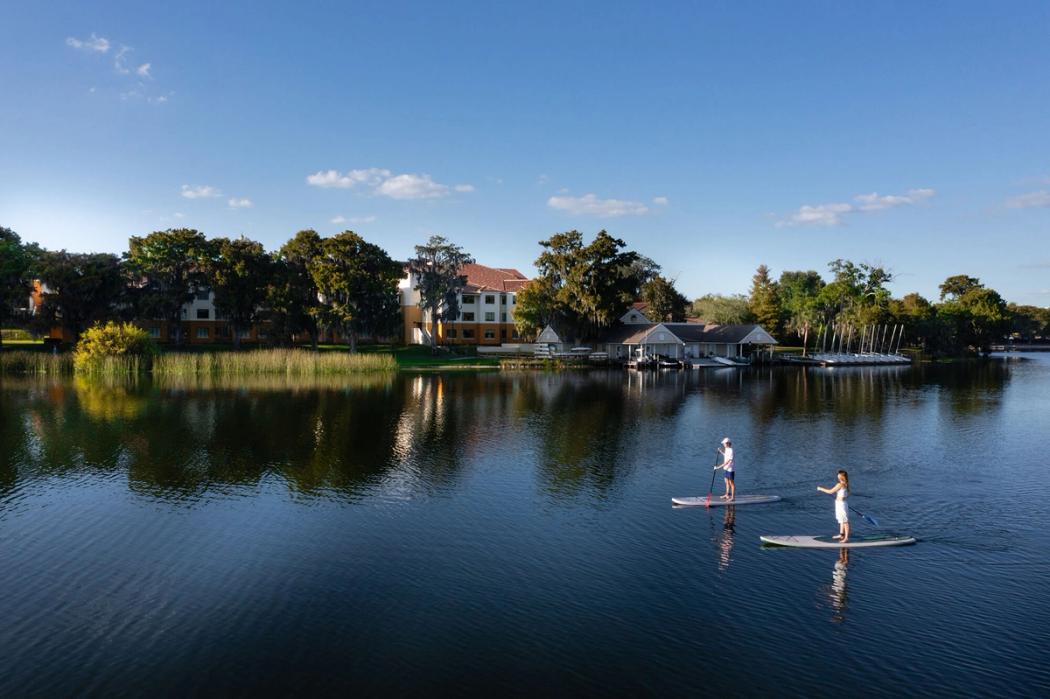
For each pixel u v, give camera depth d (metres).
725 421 41.62
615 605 15.32
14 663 12.78
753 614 14.90
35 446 32.22
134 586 16.30
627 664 12.81
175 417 41.09
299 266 88.94
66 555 18.28
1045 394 58.88
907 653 13.21
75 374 65.88
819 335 119.88
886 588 16.25
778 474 27.61
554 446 33.16
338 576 16.94
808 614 14.90
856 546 19.03
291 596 15.77
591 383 67.00
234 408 45.28
